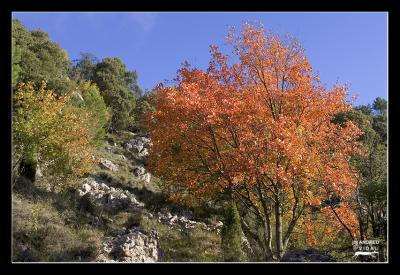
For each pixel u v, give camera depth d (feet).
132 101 192.24
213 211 88.28
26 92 72.69
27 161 69.46
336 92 58.08
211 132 58.80
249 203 66.54
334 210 56.18
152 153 65.05
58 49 159.74
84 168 74.33
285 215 66.49
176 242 63.72
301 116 57.77
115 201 79.87
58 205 62.85
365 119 101.50
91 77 205.98
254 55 59.62
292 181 53.78
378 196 53.62
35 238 46.83
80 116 82.64
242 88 60.85
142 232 57.21
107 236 55.98
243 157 54.24
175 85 62.23
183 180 63.93
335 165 57.41
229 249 57.36
